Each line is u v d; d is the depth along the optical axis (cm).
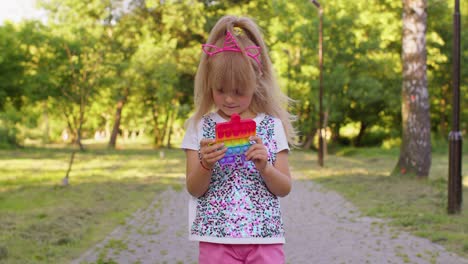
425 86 1559
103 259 657
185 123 299
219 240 278
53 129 6253
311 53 2838
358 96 2936
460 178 979
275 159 288
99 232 831
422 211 1027
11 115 3366
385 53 3092
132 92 4003
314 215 1038
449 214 977
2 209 1029
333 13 2772
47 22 3612
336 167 2264
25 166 2117
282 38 2914
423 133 1557
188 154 293
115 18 3847
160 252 712
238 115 269
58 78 3178
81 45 2533
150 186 1519
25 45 3097
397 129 4062
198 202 287
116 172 1948
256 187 281
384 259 675
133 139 6462
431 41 3094
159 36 4038
